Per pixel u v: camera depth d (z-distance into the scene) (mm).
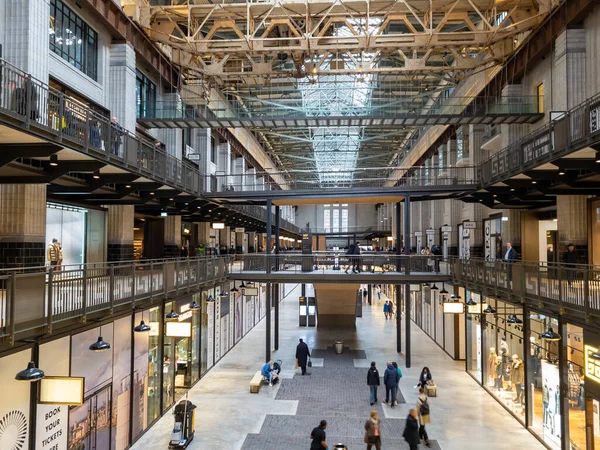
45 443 9328
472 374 20844
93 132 12797
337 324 35156
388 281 22531
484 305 19234
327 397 17984
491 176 19047
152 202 22438
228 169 37125
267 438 13828
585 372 11008
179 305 17734
